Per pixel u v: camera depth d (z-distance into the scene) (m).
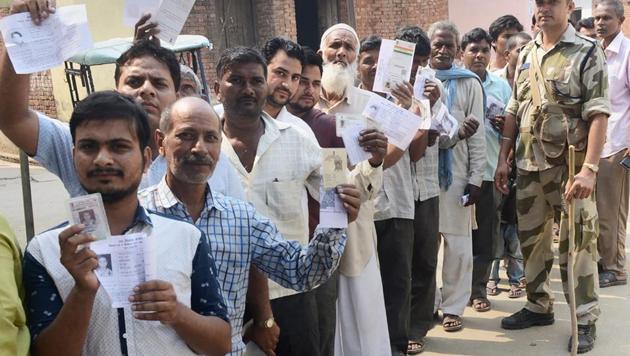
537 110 5.03
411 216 4.72
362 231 4.19
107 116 2.19
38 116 2.81
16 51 2.52
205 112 2.71
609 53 6.42
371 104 3.37
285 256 2.80
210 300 2.35
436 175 5.09
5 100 2.67
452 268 5.48
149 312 2.09
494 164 5.88
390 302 4.78
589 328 5.11
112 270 2.06
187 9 3.27
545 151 5.03
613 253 6.39
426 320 5.18
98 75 10.38
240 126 3.57
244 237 2.83
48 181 11.12
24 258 2.20
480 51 6.18
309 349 3.70
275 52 3.93
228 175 3.23
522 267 6.24
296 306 3.64
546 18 4.86
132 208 2.29
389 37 14.43
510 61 6.86
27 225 4.22
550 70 4.94
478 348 5.20
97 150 2.19
